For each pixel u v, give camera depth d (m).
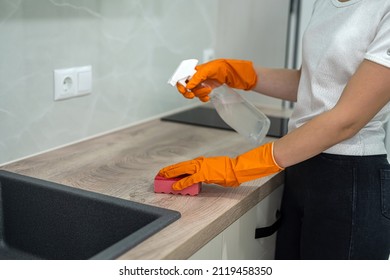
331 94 1.34
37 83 1.54
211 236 1.18
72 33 1.62
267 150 1.28
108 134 1.84
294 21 2.29
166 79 2.10
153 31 1.97
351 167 1.35
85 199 1.26
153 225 1.11
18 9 1.44
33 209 1.35
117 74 1.84
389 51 1.15
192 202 1.28
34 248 1.37
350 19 1.28
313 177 1.41
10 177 1.37
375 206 1.35
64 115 1.65
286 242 1.59
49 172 1.45
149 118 2.05
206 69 1.44
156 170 1.49
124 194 1.31
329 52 1.30
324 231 1.41
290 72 1.64
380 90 1.16
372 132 1.37
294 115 1.50
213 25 2.35
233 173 1.29
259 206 1.47
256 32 2.32
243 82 1.62
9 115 1.47
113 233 1.24
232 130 1.93
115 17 1.78
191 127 1.97
